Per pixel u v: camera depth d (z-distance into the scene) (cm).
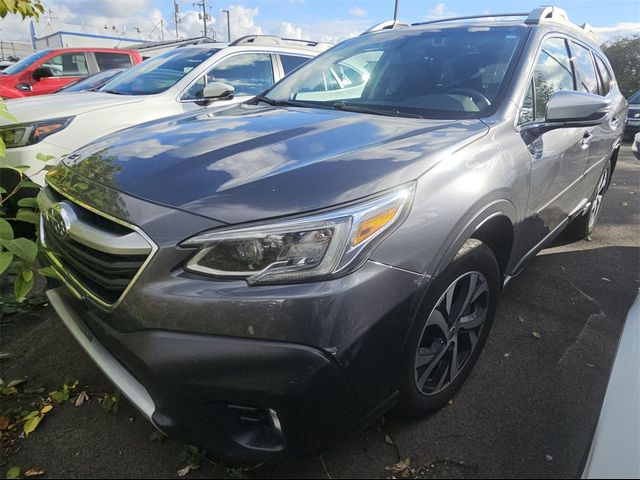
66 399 236
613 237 489
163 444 211
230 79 551
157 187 185
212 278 163
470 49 300
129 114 461
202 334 161
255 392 160
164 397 167
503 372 262
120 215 178
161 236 167
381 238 173
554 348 285
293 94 332
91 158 227
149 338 165
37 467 199
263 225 164
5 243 213
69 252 203
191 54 563
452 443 212
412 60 311
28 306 317
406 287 178
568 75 338
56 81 972
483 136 229
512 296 348
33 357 269
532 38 295
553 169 285
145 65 580
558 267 404
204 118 279
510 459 204
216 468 198
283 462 171
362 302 166
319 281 162
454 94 275
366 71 320
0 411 229
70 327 210
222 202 172
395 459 203
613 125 431
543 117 288
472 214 203
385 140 217
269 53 592
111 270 178
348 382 167
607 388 153
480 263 221
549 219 310
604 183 471
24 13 281
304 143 215
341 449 207
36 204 247
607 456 124
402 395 199
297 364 158
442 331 209
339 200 170
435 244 187
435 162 198
